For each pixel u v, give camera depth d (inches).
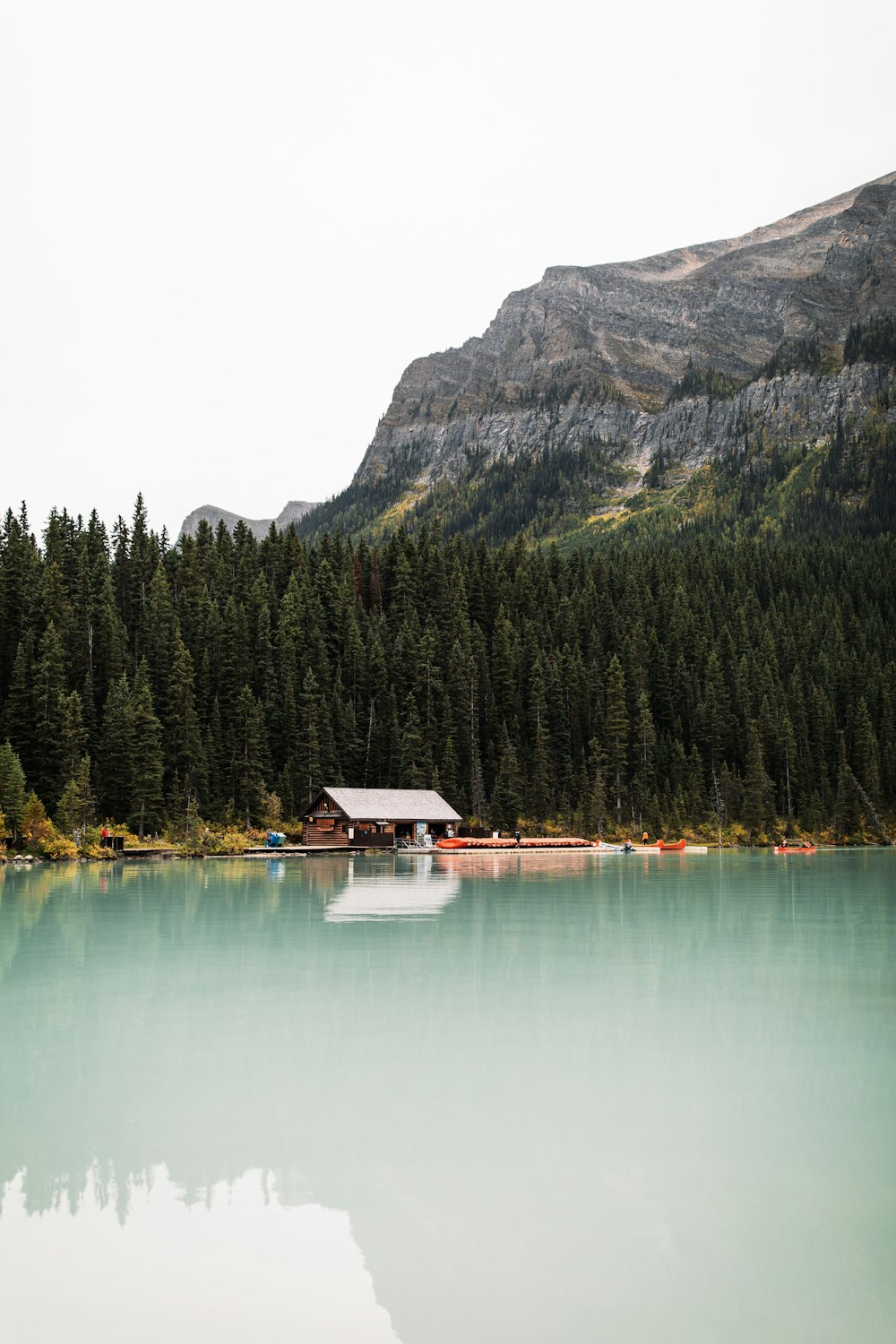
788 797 5610.2
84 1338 376.5
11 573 4414.4
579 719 5693.9
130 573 5521.7
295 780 4507.9
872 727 6240.2
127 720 3740.2
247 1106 616.4
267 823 4200.3
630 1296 399.9
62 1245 443.2
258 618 5103.3
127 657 4621.1
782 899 1967.3
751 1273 421.1
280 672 4891.7
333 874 2598.4
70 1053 732.7
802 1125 583.8
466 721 5216.5
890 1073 684.1
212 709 4648.1
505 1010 876.6
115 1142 555.5
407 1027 811.4
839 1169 522.0
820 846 5260.8
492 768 5236.2
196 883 2281.0
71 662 4394.7
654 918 1584.6
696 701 6102.4
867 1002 917.8
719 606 7554.1
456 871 2802.7
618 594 7386.8
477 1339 375.2
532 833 4921.3
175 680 4284.0
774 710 5900.6
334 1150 544.4
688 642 6614.2
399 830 4180.6
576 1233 452.1
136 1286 412.2
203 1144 553.9
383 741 5027.1
